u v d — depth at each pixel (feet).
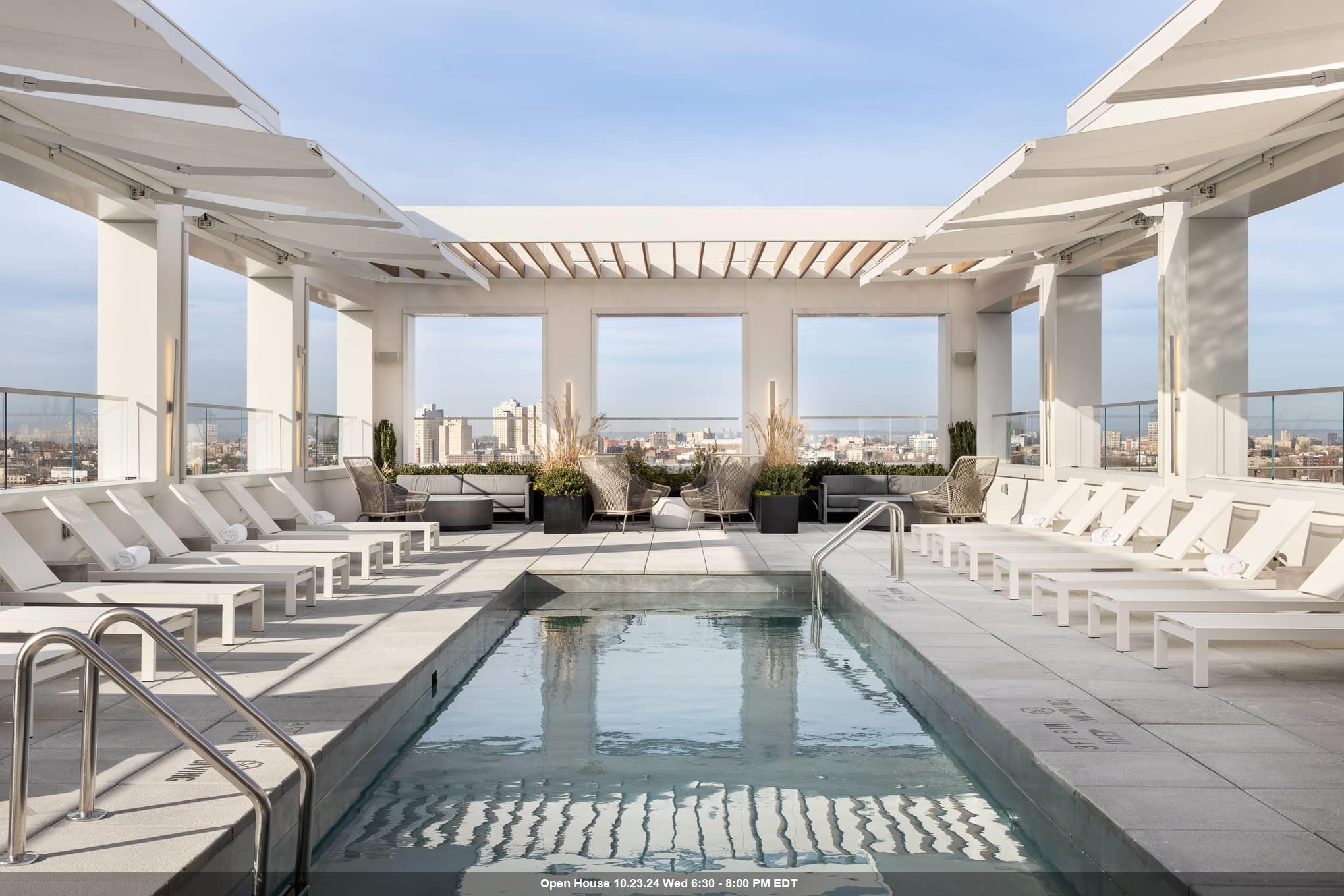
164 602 19.04
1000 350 51.93
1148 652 18.85
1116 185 25.95
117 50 15.31
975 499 41.75
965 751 15.01
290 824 11.51
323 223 27.48
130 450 29.55
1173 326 30.30
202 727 13.65
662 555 34.60
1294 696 15.48
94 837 9.78
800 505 50.21
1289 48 16.08
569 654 22.26
